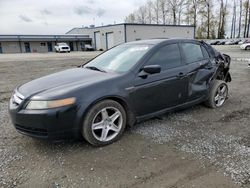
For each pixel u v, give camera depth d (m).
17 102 3.12
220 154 3.07
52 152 3.19
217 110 4.85
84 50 52.03
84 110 3.07
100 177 2.63
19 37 49.44
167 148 3.25
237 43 49.78
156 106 3.87
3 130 3.95
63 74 3.85
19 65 16.17
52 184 2.53
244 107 5.05
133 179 2.58
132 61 3.77
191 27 49.12
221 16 66.19
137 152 3.15
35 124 2.95
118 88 3.36
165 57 3.98
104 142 3.33
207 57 4.76
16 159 3.03
